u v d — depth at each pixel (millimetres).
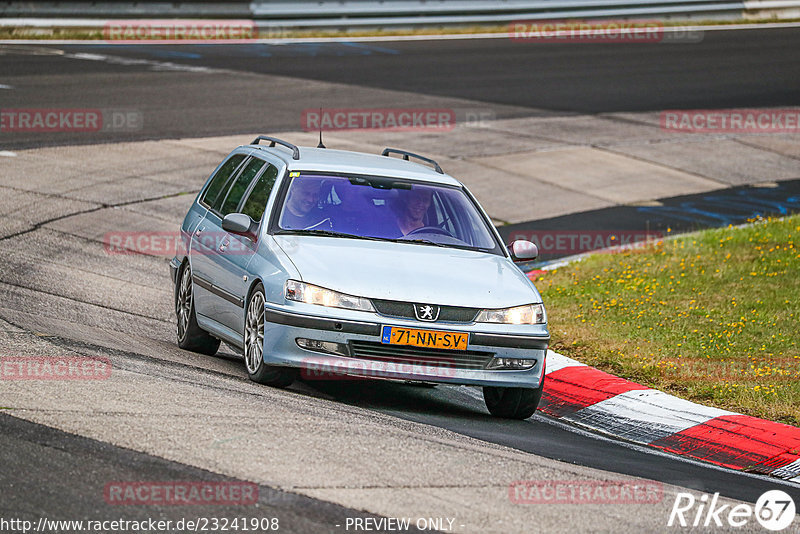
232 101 86375
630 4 134125
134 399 24953
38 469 19812
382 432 24703
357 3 122188
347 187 32312
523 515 19906
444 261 30203
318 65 103625
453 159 76688
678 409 31438
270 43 115250
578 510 20625
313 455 22047
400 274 28875
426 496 20344
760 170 81375
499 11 129500
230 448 21906
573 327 41281
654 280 49250
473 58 112312
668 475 25188
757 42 128250
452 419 28797
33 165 64188
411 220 31844
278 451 22047
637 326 41375
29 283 41594
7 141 69312
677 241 58750
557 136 85625
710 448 28938
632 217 66812
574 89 101688
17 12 112125
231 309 31422
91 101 82500
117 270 46906
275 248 29703
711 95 102312
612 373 35875
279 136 76312
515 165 76812
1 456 20266
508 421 30047
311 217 31094
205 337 34969
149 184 63438
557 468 23781
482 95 96438
